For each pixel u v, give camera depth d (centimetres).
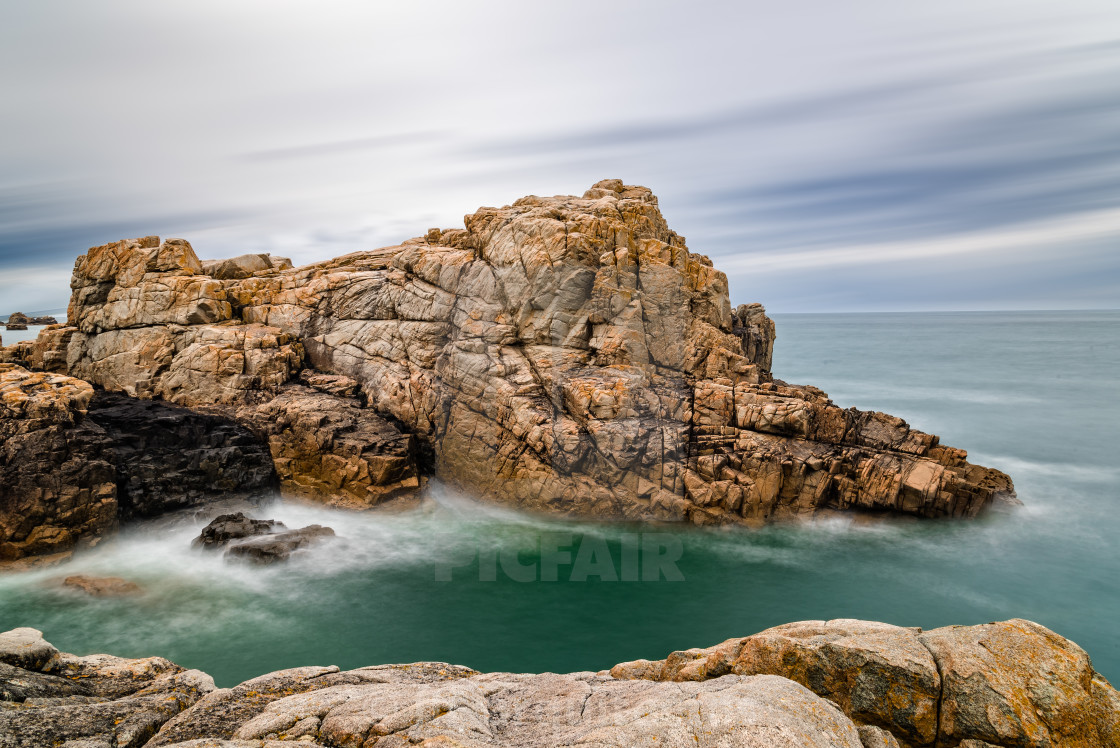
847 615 2006
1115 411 5628
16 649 745
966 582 2233
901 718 565
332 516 2653
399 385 3019
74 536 2328
